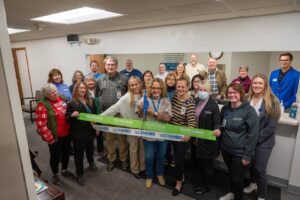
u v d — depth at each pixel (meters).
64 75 5.40
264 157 2.15
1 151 0.70
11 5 2.07
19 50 6.44
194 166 2.99
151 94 2.40
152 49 3.75
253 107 2.10
